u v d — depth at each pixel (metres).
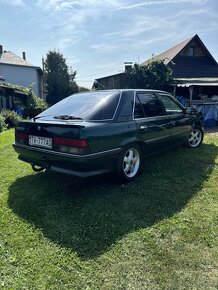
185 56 23.16
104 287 2.22
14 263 2.51
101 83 27.28
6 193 3.99
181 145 6.01
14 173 4.84
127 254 2.61
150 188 4.09
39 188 4.12
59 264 2.49
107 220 3.20
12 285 2.25
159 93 5.16
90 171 3.57
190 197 3.79
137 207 3.51
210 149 6.37
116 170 4.03
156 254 2.60
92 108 3.97
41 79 35.09
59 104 4.62
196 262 2.48
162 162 5.29
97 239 2.85
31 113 18.78
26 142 4.06
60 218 3.26
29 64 29.73
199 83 15.11
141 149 4.50
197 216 3.28
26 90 20.33
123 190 4.02
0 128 11.90
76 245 2.75
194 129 6.39
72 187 4.14
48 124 3.68
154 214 3.33
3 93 18.33
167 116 5.13
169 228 3.03
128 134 4.08
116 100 4.17
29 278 2.32
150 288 2.21
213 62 23.66
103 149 3.65
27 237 2.90
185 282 2.26
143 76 17.14
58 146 3.58
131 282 2.27
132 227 3.05
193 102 13.09
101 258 2.56
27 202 3.68
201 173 4.69
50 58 30.05
